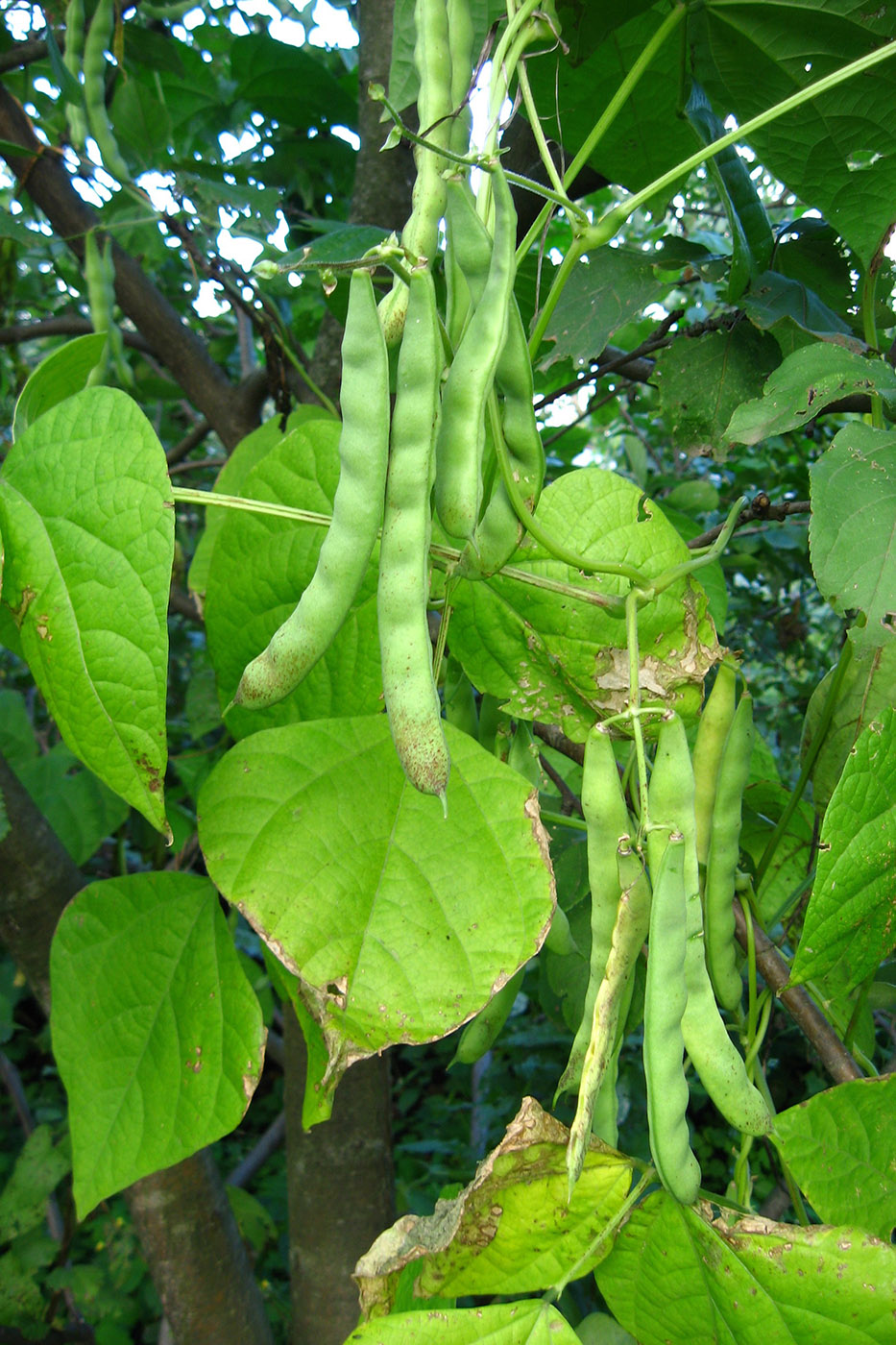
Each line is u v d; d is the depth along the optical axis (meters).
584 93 0.57
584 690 0.47
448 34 0.41
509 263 0.38
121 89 0.82
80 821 0.85
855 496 0.42
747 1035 0.48
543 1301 0.40
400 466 0.37
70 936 0.46
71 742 0.40
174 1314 0.67
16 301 1.28
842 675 0.50
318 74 0.90
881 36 0.51
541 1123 0.40
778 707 1.49
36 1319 1.06
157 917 0.47
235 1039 0.45
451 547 0.44
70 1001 0.46
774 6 0.51
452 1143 1.48
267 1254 1.35
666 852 0.38
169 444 1.46
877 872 0.40
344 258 0.60
